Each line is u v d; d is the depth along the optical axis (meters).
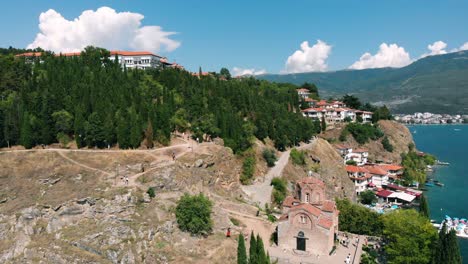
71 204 93.75
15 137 120.44
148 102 149.62
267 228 106.56
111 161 115.94
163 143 136.25
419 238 91.44
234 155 147.25
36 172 105.50
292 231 96.31
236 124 152.38
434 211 158.88
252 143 154.38
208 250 89.81
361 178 181.50
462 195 183.00
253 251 79.50
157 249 87.31
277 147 172.50
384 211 154.25
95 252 83.75
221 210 108.94
